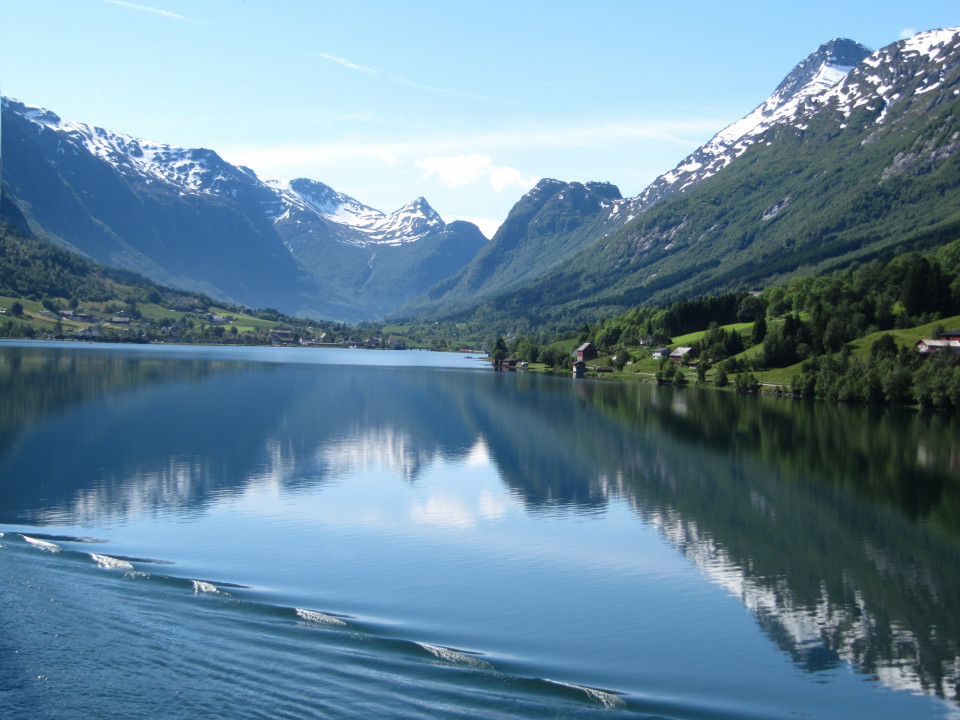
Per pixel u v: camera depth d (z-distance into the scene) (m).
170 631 43.50
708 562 60.78
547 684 40.00
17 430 105.31
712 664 43.78
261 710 36.12
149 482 80.12
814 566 60.19
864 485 86.38
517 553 61.88
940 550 64.25
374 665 40.81
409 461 95.88
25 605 46.00
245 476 84.62
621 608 51.31
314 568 56.97
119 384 166.50
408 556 60.41
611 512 74.44
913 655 45.38
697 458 100.69
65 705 36.03
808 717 38.62
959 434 121.25
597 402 165.50
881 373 166.38
